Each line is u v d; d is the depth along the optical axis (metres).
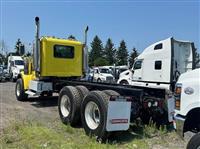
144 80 17.62
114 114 6.27
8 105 11.30
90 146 6.00
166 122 7.35
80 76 12.30
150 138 6.76
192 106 4.62
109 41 93.62
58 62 11.62
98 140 6.40
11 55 30.56
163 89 7.38
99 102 6.40
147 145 6.25
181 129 4.80
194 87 4.62
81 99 7.86
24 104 11.73
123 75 21.33
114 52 93.44
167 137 6.82
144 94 7.52
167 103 7.25
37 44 11.21
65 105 8.31
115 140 6.48
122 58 92.00
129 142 6.42
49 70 11.42
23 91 12.45
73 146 5.99
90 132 6.69
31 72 12.10
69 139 6.58
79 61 12.23
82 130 7.47
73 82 9.85
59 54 11.62
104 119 6.25
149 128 7.36
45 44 11.30
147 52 17.44
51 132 7.06
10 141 6.26
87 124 6.84
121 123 6.34
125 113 6.41
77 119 7.81
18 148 5.82
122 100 6.39
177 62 16.19
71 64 11.97
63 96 8.27
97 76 30.02
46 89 11.30
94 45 91.19
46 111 10.14
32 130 7.08
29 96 13.23
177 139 6.66
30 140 6.36
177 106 4.91
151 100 7.50
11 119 8.52
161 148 6.08
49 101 12.58
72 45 11.98
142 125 7.71
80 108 7.77
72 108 7.80
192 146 4.40
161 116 7.47
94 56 90.12
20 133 6.88
